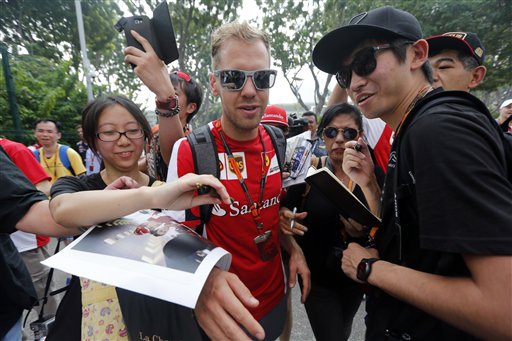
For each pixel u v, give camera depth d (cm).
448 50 180
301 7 1606
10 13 1436
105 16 1694
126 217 96
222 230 135
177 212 130
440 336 88
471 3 917
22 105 752
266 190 143
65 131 879
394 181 95
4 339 116
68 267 74
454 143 72
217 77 133
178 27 1442
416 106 90
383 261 99
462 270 74
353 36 107
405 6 1043
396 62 101
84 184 126
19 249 235
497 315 62
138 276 72
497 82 1049
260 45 127
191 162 133
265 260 142
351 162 146
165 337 83
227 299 74
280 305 155
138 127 131
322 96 1852
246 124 132
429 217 73
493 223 64
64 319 103
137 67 131
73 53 1652
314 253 182
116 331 95
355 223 146
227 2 1414
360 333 267
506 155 80
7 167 98
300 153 169
